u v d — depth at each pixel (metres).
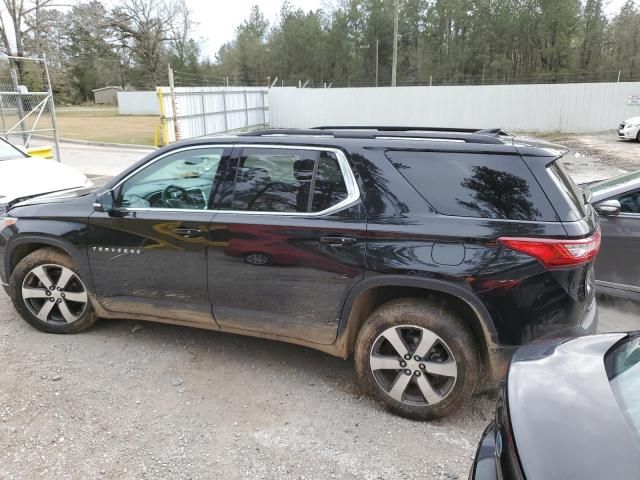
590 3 55.41
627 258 4.70
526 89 25.33
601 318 4.76
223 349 3.98
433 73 62.22
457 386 2.98
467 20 60.25
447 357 3.01
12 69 12.87
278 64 66.69
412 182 3.02
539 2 54.91
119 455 2.78
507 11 56.94
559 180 2.94
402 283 2.98
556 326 2.81
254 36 71.44
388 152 3.10
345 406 3.26
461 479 2.63
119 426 3.02
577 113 25.48
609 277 4.82
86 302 4.02
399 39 64.94
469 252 2.85
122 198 3.74
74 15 57.34
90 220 3.79
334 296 3.17
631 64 54.22
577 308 2.83
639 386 1.80
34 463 2.71
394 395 3.13
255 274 3.35
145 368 3.67
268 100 27.66
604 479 1.40
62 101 58.69
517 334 2.84
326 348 3.35
